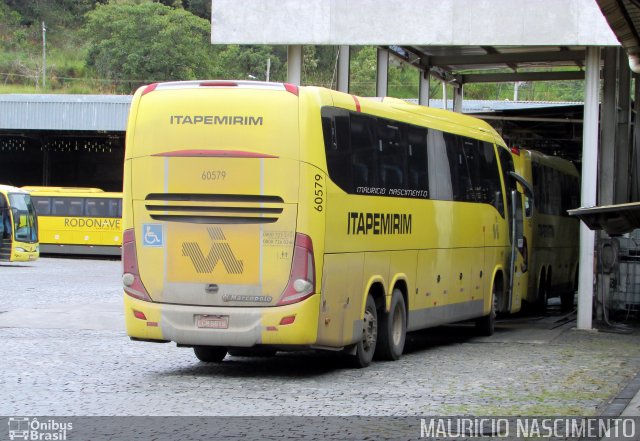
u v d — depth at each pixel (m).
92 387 12.41
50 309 23.59
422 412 10.83
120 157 72.81
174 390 12.24
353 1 20.12
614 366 15.18
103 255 61.25
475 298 19.36
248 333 13.02
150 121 13.51
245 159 13.12
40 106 58.62
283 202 13.02
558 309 30.52
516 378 13.69
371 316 14.90
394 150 15.62
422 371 14.37
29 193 52.91
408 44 20.02
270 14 20.34
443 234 17.61
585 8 19.67
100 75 91.44
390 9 20.06
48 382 12.75
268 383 12.96
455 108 31.02
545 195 25.94
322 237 13.13
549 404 11.48
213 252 13.16
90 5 111.50
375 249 14.82
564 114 32.53
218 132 13.22
